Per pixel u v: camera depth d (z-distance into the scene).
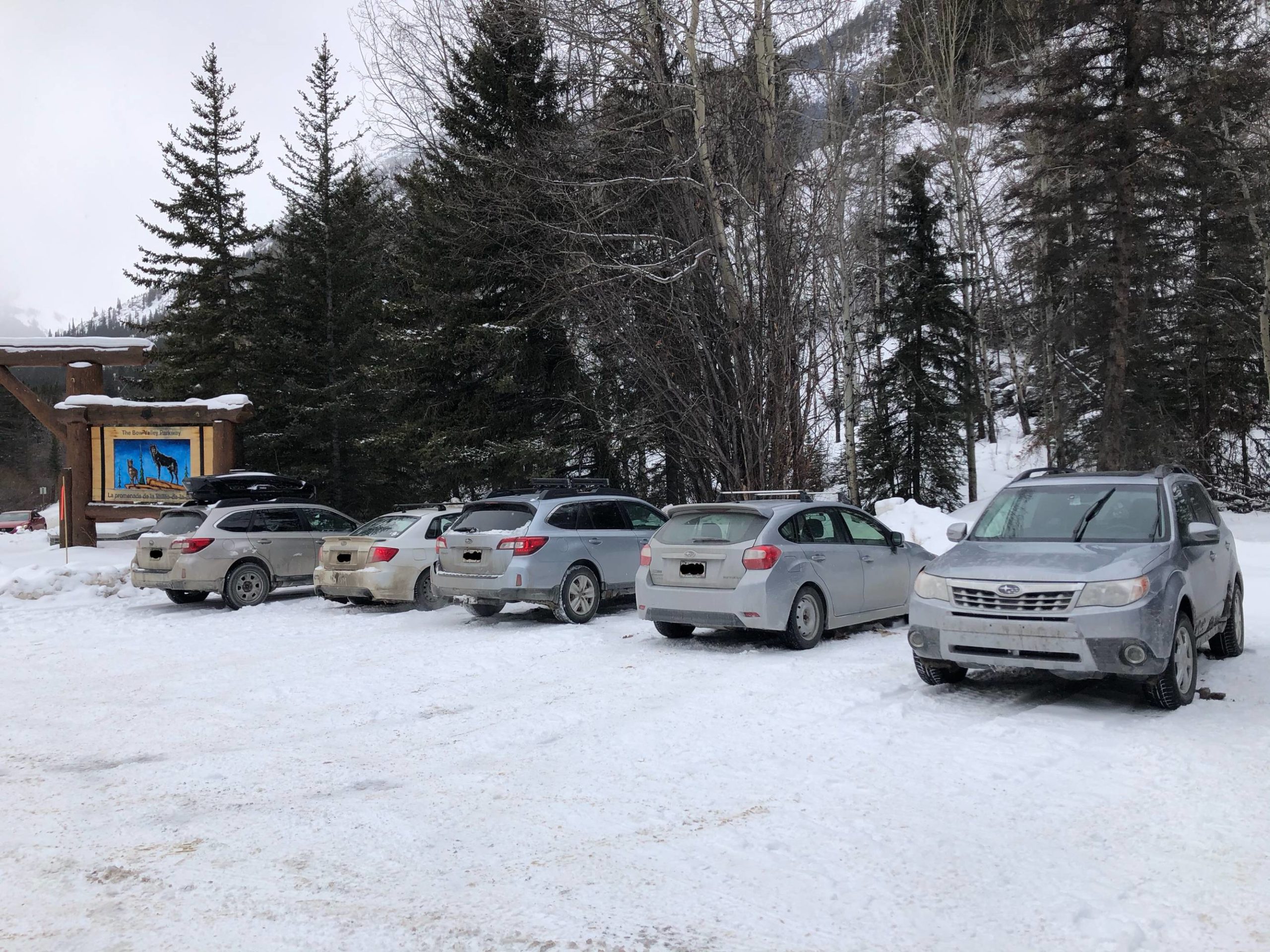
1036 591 6.44
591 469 22.72
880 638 9.92
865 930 3.39
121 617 13.32
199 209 31.42
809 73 21.00
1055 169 26.05
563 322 20.33
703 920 3.50
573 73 20.09
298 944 3.40
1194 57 24.75
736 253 18.95
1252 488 32.19
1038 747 5.66
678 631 10.05
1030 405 44.72
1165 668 6.25
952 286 30.92
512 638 10.24
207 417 19.75
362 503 29.02
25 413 87.81
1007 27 30.88
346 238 29.78
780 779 5.21
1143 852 4.06
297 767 5.79
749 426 18.16
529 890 3.82
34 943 3.46
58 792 5.36
